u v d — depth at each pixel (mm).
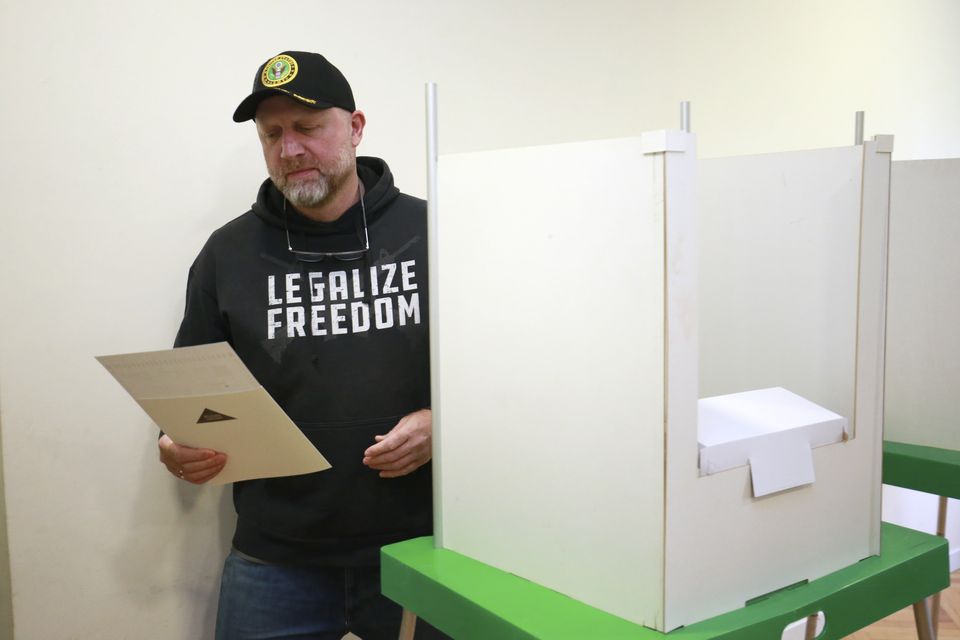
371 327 1405
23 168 1375
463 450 1068
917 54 3029
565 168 897
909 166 1595
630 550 858
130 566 1532
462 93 1872
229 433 1115
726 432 898
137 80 1469
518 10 1949
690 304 824
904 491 2889
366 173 1504
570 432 918
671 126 2277
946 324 1581
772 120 2531
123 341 1495
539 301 942
